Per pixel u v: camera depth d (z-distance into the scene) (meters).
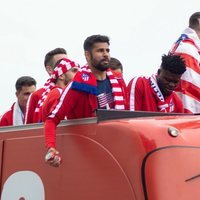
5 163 14.42
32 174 13.85
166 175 11.81
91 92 14.38
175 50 19.31
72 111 14.39
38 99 19.36
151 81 16.84
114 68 20.47
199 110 18.52
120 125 12.43
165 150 11.99
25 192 13.91
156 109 16.75
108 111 13.01
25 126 14.26
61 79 18.72
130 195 11.96
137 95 16.81
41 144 13.80
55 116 13.55
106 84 15.38
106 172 12.43
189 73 18.56
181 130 12.51
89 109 14.39
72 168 13.10
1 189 14.38
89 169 12.77
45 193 13.51
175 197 11.71
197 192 11.95
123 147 12.25
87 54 15.31
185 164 12.05
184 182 11.91
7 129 14.58
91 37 15.23
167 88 16.59
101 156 12.59
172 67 16.17
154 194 11.66
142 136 12.08
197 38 19.47
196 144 12.39
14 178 14.16
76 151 13.10
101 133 12.70
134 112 13.37
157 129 12.21
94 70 15.24
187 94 18.45
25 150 14.09
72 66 18.70
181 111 17.34
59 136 13.55
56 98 15.90
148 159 11.89
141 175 11.85
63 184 13.20
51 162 12.88
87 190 12.73
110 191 12.30
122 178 12.14
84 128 13.07
